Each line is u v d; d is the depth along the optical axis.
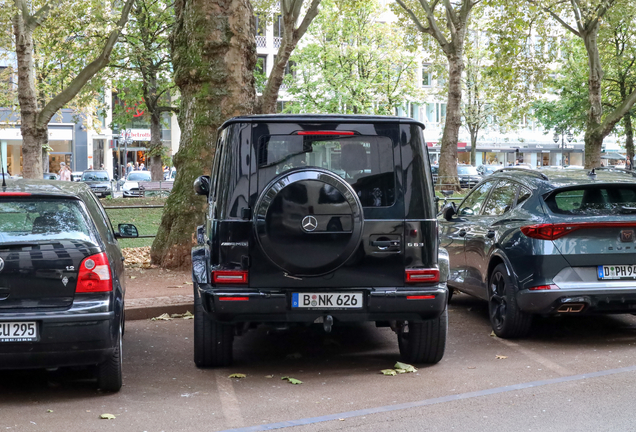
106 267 5.08
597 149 28.72
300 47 40.88
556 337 7.23
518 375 5.66
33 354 4.83
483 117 52.22
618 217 6.58
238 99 11.49
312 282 5.44
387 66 42.34
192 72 11.47
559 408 4.68
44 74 32.31
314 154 5.50
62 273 4.96
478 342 7.05
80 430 4.35
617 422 4.34
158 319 8.38
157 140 35.25
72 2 21.39
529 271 6.66
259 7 26.06
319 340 7.21
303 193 5.29
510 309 6.91
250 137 5.49
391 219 5.52
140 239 18.58
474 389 5.25
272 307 5.40
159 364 6.23
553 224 6.58
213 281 5.46
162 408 4.85
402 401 4.95
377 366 6.07
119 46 30.88
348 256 5.34
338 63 41.22
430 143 64.81
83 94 32.22
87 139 56.66
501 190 7.88
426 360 6.08
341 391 5.24
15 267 4.89
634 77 37.44
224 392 5.27
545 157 75.50
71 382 5.59
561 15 29.66
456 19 28.73
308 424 4.44
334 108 40.75
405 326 6.00
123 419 4.59
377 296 5.43
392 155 5.57
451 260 8.80
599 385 5.25
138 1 30.66
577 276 6.54
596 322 8.02
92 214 5.43
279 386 5.43
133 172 43.34
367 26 41.12
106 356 5.02
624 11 27.67
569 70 40.00
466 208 8.77
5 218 5.02
